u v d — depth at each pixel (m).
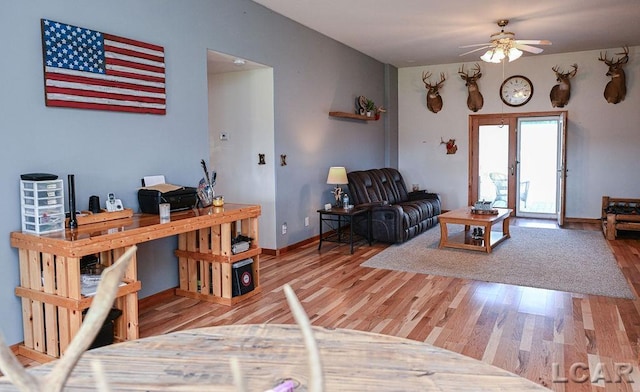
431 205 7.40
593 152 7.87
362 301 3.91
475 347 2.99
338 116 6.78
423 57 8.05
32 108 3.01
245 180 5.69
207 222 3.57
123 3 3.56
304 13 5.43
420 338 3.14
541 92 8.11
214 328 1.38
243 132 5.64
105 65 3.42
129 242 2.95
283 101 5.57
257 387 1.03
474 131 8.73
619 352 2.88
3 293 2.94
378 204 6.32
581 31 6.40
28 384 0.71
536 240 6.38
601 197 7.89
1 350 0.71
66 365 0.73
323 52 6.41
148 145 3.83
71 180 3.01
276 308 3.77
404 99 9.20
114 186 3.56
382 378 1.06
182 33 4.10
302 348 1.23
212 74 5.76
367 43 6.93
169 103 4.00
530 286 4.25
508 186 8.61
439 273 4.72
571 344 3.01
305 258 5.45
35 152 3.04
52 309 2.84
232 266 3.93
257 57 5.07
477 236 6.43
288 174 5.75
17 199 2.96
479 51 7.52
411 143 9.23
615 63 7.40
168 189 3.68
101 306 0.76
